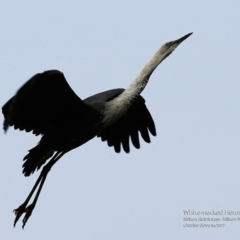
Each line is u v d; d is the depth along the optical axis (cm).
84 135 1870
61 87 1800
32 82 1716
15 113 1820
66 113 1850
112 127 2027
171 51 1958
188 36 1977
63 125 1858
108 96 1906
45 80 1775
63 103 1834
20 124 1839
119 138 2036
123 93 1897
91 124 1864
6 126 1670
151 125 2019
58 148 1869
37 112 1833
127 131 2031
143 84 1912
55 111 1844
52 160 1881
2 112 1723
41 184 1880
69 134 1862
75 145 1878
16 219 1870
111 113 1878
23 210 1870
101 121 1872
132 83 1906
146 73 1922
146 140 2028
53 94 1814
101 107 1870
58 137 1861
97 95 1912
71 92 1817
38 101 1816
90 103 1875
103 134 2033
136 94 1900
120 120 2016
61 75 1764
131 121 2020
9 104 1714
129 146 2036
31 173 1875
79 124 1856
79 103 1841
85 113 1853
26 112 1827
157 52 1952
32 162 1867
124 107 1891
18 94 1691
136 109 2005
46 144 1861
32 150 1855
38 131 1861
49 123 1856
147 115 2012
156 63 1939
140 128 2027
